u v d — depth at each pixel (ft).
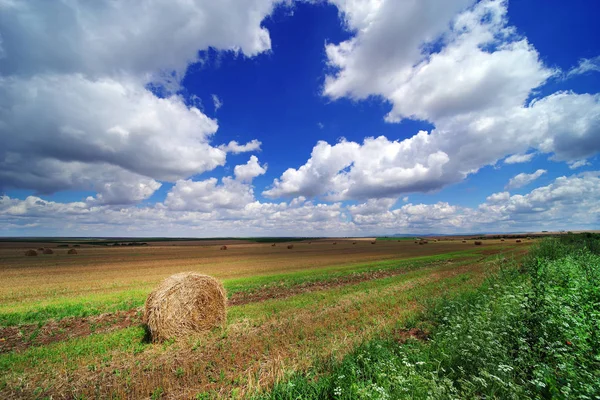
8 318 39.01
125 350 27.07
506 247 158.81
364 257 134.31
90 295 55.21
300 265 106.11
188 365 22.86
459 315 23.90
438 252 149.48
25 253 171.22
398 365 16.87
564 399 11.19
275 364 21.36
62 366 23.47
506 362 14.64
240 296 52.06
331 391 16.25
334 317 33.09
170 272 91.25
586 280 23.67
